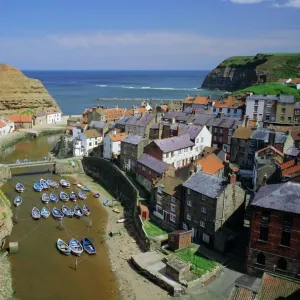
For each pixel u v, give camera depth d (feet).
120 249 220.02
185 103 548.72
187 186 222.28
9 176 335.47
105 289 182.50
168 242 212.23
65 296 176.24
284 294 133.59
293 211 164.45
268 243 174.29
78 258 209.26
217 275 183.11
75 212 264.93
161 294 175.83
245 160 326.03
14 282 184.65
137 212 248.93
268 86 604.08
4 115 621.31
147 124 379.96
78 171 361.10
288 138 302.66
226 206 207.62
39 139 517.96
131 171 323.78
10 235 231.09
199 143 341.00
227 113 488.02
